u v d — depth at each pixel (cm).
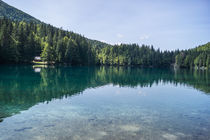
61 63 9838
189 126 1129
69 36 12938
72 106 1583
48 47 9188
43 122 1138
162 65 15675
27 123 1116
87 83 3172
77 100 1833
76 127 1058
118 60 14288
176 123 1182
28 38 8769
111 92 2369
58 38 10962
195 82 3788
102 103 1731
